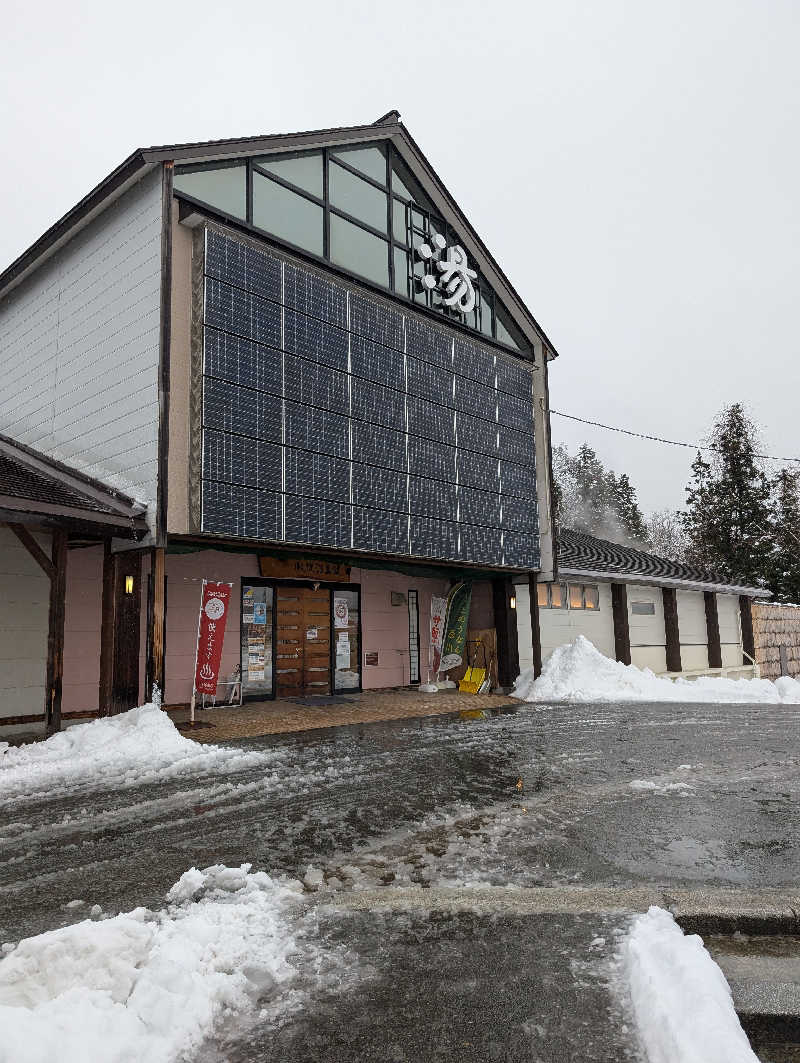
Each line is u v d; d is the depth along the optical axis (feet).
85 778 21.62
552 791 20.34
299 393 33.47
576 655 48.39
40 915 11.84
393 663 49.16
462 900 12.30
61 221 34.83
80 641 32.50
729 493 115.34
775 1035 8.83
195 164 32.12
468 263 48.85
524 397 50.01
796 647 80.48
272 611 41.75
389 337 39.40
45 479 28.96
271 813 18.04
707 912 11.48
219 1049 8.21
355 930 11.24
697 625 67.21
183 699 36.60
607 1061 7.95
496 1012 8.91
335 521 34.42
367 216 41.09
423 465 40.32
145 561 35.47
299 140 36.65
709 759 24.95
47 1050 7.19
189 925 10.77
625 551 74.59
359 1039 8.39
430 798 19.57
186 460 29.48
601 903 12.14
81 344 34.27
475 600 51.98
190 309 30.60
